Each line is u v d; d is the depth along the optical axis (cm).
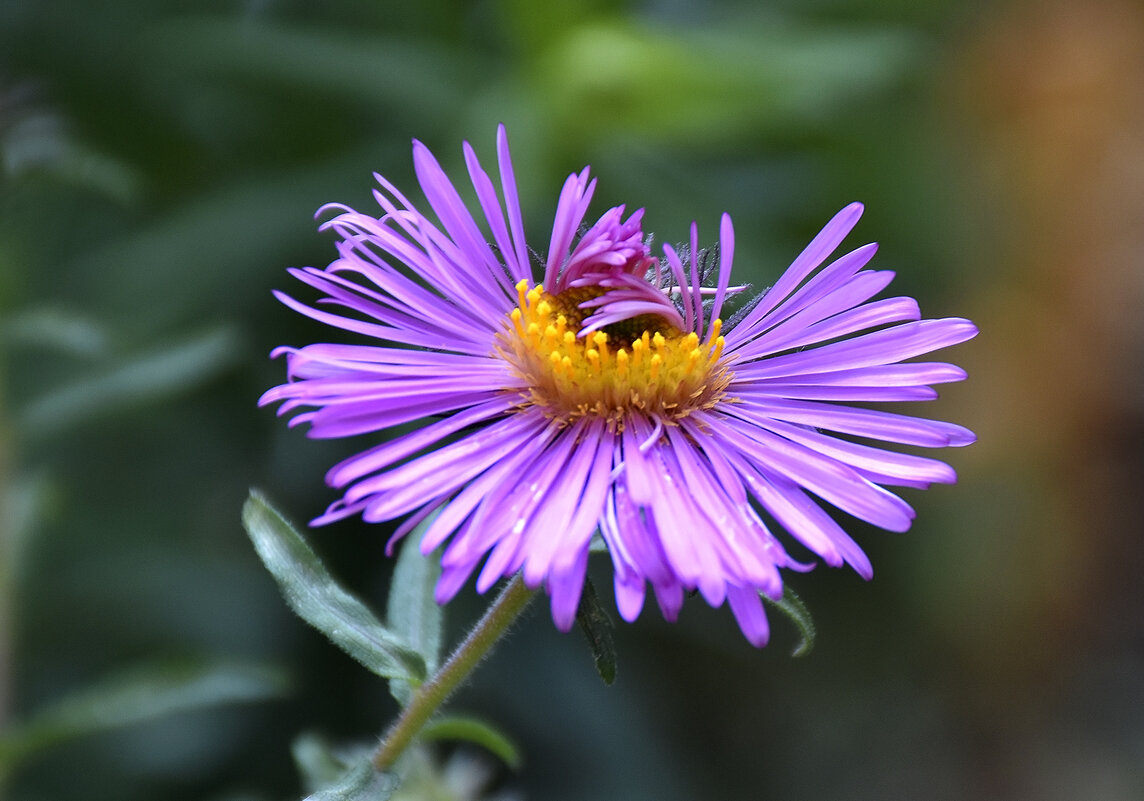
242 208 27
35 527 24
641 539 19
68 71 28
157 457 28
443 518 19
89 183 25
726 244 20
